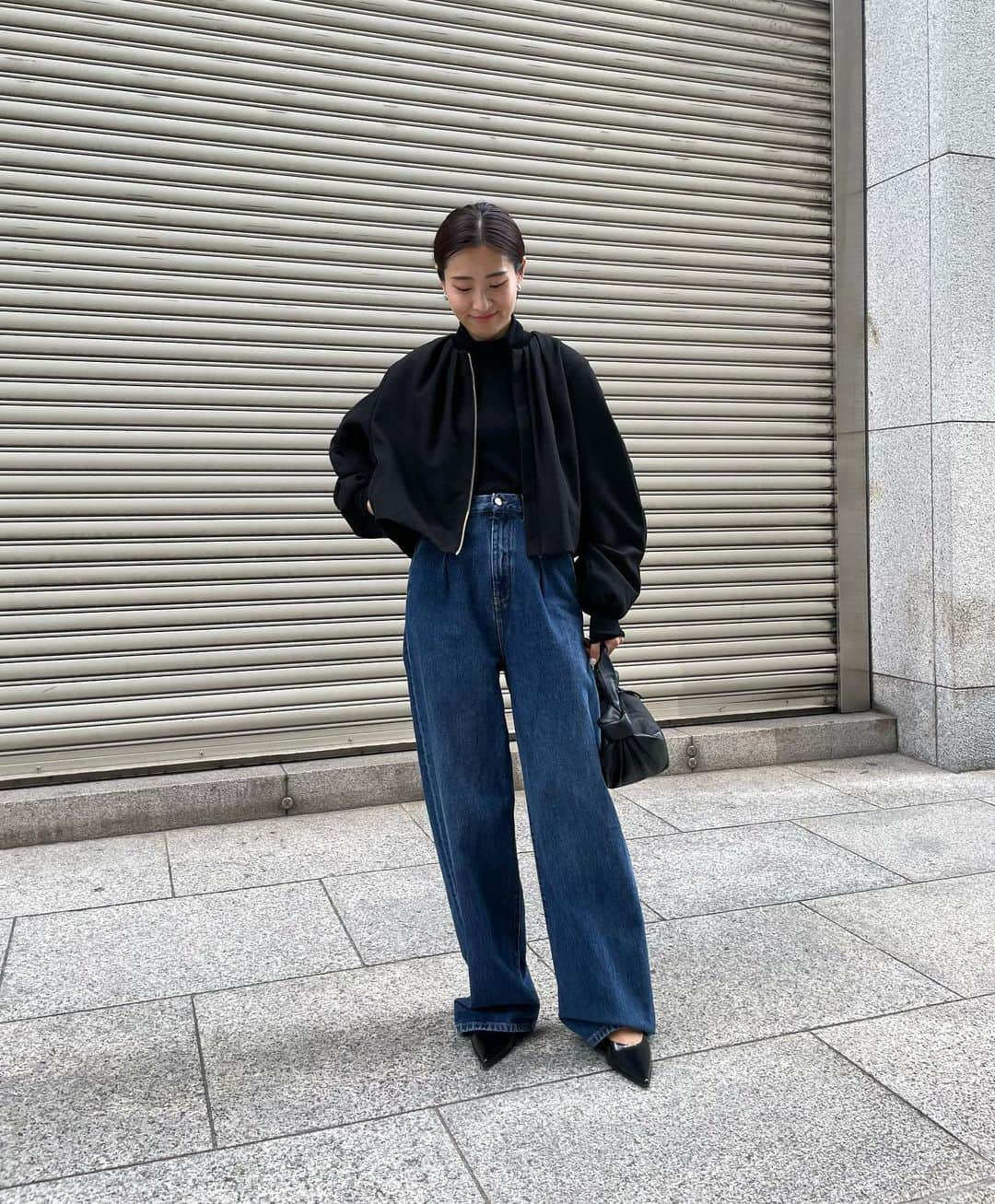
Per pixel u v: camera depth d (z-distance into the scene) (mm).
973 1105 2020
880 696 4941
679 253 4664
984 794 4164
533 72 4383
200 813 3883
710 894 3133
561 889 2164
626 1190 1774
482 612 2148
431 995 2520
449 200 4281
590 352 4547
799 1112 1998
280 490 4074
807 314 4891
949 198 4367
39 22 3730
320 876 3350
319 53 4070
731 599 4793
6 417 3742
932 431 4512
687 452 4703
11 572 3760
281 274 4055
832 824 3803
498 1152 1886
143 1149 1914
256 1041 2309
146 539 3916
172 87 3889
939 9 4340
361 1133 1951
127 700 3924
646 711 2201
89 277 3826
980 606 4496
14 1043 2314
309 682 4156
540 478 2125
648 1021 2176
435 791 2252
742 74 4719
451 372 2152
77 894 3213
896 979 2561
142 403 3900
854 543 4945
